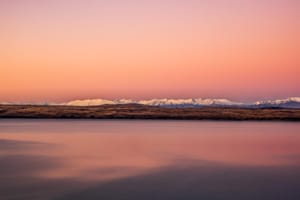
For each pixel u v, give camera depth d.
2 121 117.31
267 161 29.94
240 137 53.97
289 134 60.47
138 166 27.17
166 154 33.81
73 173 24.38
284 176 23.67
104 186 20.53
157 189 19.88
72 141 46.88
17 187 20.22
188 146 40.97
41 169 25.81
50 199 17.77
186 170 25.70
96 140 48.19
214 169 26.02
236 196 18.58
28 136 54.91
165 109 182.25
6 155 33.19
